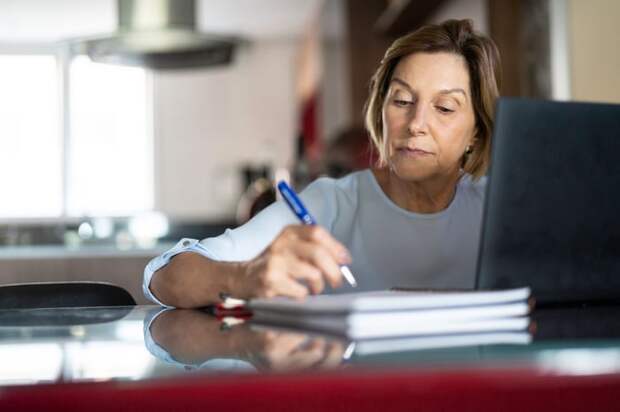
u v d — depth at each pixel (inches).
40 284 55.9
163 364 24.2
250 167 282.5
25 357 26.8
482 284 37.7
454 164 54.9
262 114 345.4
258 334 31.2
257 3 287.1
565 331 29.6
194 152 341.7
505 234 37.4
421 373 21.2
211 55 151.4
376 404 20.8
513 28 131.3
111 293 56.6
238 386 20.6
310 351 25.6
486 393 21.3
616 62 108.7
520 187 37.2
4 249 138.6
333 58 253.1
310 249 37.2
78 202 332.8
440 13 191.2
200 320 38.8
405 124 53.4
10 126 331.3
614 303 41.3
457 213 57.4
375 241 58.1
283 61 346.9
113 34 135.6
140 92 339.3
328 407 20.7
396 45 55.1
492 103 54.4
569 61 117.5
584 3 114.6
